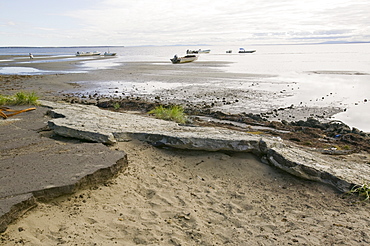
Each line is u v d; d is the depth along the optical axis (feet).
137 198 13.89
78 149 16.90
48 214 11.48
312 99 50.49
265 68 109.50
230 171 17.84
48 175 13.43
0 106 29.30
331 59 168.66
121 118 25.71
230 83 69.31
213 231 11.93
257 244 11.12
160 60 183.21
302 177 17.04
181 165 18.12
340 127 32.37
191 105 45.85
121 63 149.18
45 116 25.55
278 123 34.63
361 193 15.25
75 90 61.46
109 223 11.58
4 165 14.53
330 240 11.44
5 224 10.22
